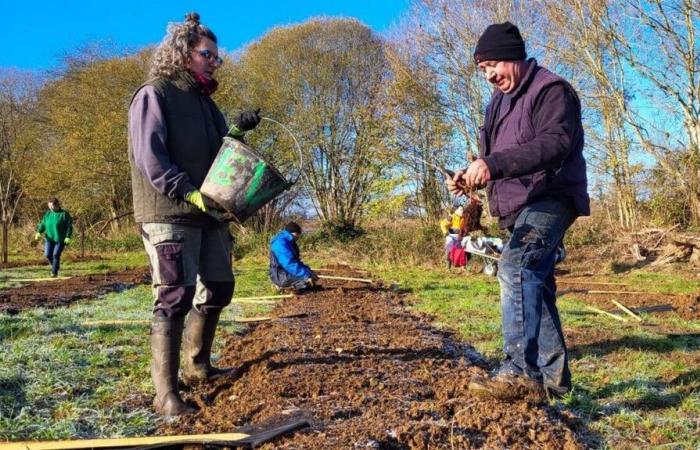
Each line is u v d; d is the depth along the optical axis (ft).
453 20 66.39
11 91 92.99
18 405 12.46
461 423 11.39
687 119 56.95
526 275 12.53
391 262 57.82
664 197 59.98
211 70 13.44
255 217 78.74
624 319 24.72
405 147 69.87
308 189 78.89
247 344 19.26
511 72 12.69
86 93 84.79
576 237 59.67
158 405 12.51
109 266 58.65
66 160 84.07
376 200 73.36
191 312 14.38
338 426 11.19
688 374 15.94
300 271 34.47
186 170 12.97
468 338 21.08
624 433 11.87
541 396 12.56
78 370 15.15
